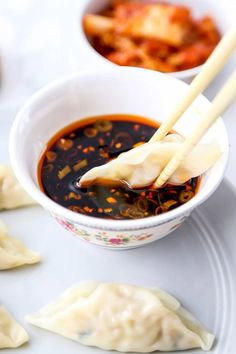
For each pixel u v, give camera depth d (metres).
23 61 0.52
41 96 0.39
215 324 0.37
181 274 0.39
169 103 0.40
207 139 0.37
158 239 0.40
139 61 0.51
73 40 0.53
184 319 0.37
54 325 0.37
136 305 0.37
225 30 0.53
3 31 0.54
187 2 0.54
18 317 0.37
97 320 0.37
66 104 0.40
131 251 0.40
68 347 0.36
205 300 0.38
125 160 0.37
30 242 0.40
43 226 0.41
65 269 0.39
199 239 0.40
